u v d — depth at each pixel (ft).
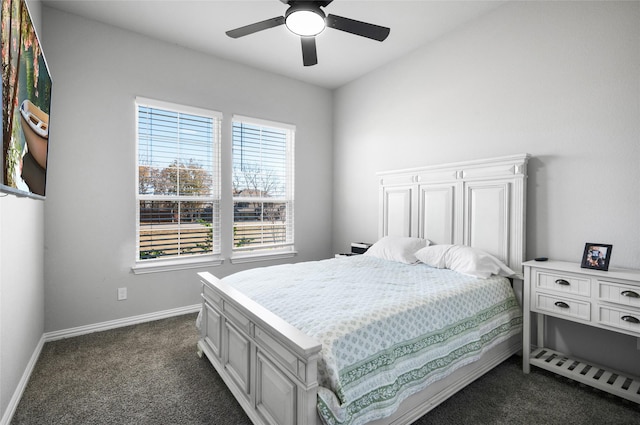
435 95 10.61
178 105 10.84
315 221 14.52
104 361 7.64
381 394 4.57
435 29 10.02
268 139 13.20
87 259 9.43
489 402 6.07
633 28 6.68
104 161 9.64
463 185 9.37
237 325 5.92
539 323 7.90
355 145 13.82
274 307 5.58
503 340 7.14
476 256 8.03
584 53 7.34
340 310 5.24
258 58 11.92
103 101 9.61
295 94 13.78
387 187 11.75
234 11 9.07
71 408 5.89
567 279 6.61
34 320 7.61
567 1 7.60
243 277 7.63
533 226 8.21
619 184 6.86
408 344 5.22
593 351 7.23
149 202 10.57
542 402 6.09
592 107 7.22
